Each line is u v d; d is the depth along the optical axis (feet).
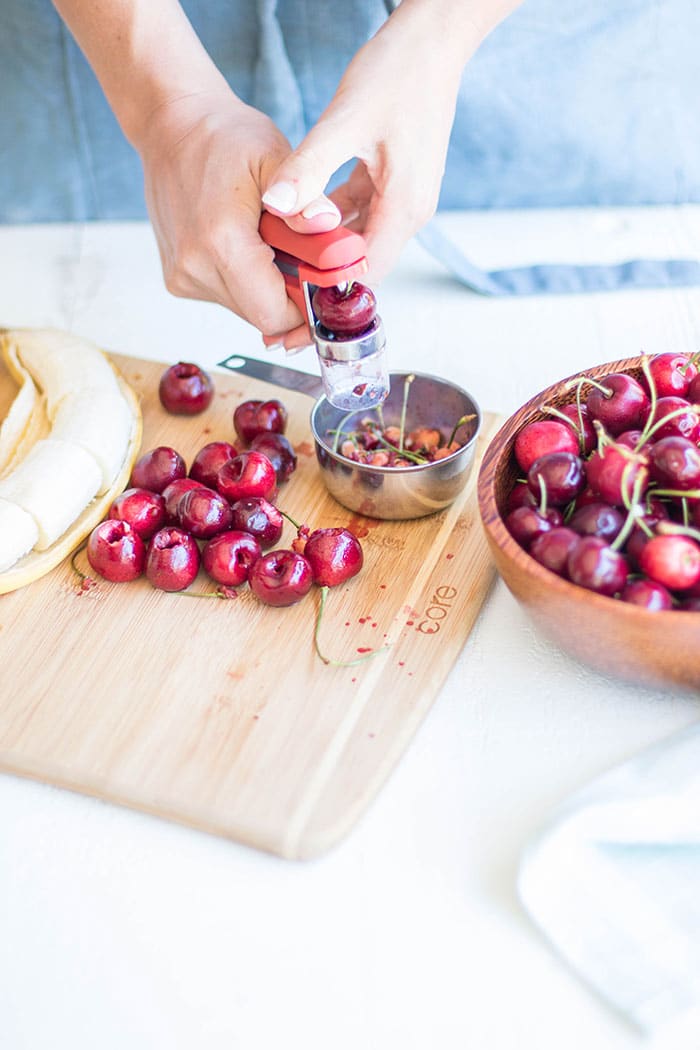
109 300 2.72
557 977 1.51
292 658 1.86
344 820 1.65
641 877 1.57
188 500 2.01
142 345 2.57
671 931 1.51
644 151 2.88
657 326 2.50
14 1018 1.51
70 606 1.97
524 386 2.38
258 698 1.81
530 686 1.81
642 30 2.74
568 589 1.63
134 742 1.77
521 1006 1.49
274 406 2.22
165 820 1.70
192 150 2.10
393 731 1.75
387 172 2.07
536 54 2.77
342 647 1.87
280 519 2.04
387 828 1.66
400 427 2.19
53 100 2.89
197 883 1.63
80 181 3.01
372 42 2.05
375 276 2.23
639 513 1.65
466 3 2.05
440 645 1.86
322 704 1.80
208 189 2.04
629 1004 1.46
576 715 1.76
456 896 1.59
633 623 1.60
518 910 1.57
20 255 2.91
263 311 2.07
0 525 1.98
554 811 1.59
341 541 1.94
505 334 2.52
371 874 1.62
